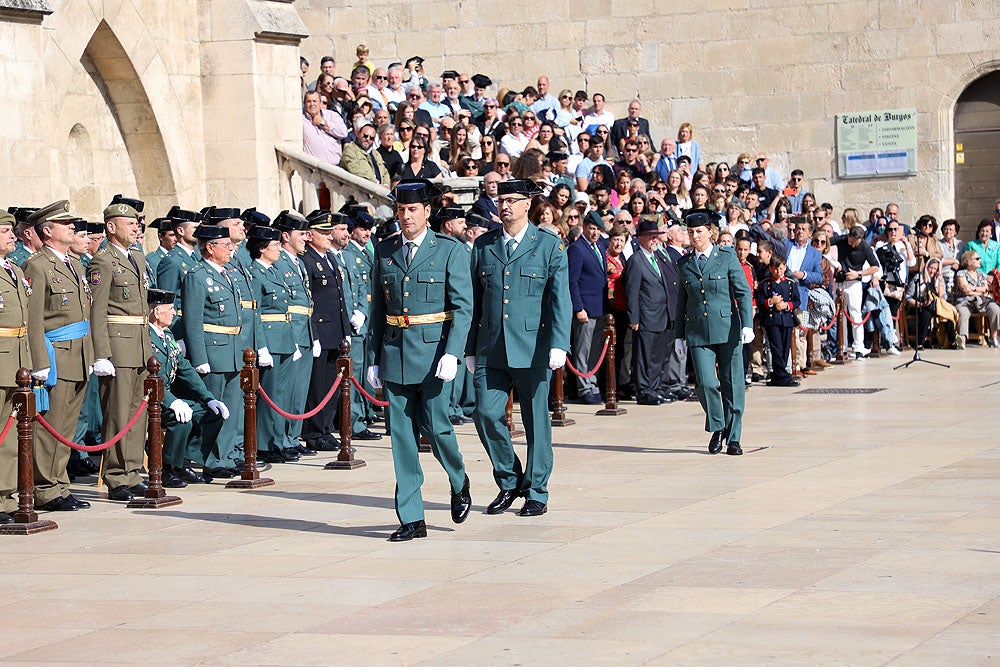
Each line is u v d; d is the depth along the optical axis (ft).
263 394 43.88
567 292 35.91
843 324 77.61
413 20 99.86
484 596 27.48
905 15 91.76
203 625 26.02
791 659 22.44
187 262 45.85
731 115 95.04
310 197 65.87
